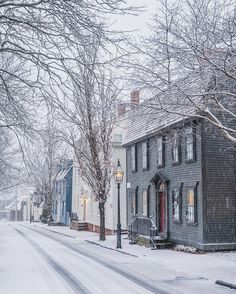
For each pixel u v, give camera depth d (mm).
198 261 18969
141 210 31312
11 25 6926
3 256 20375
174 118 18734
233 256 20719
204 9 15969
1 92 7957
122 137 37406
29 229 47688
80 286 12719
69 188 56938
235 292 12484
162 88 15383
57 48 7027
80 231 43156
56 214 64250
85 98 7543
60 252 22859
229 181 23016
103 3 6590
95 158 30172
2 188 28125
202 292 12422
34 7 6641
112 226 36062
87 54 7035
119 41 6926
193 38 14070
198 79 15266
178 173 25531
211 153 22828
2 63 8414
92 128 29141
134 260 19719
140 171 31844
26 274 14797
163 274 15602
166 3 14430
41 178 51312
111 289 12445
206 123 21016
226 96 16797
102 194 30328
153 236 25453
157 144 28594
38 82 7277
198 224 22859
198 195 22984
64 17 6762
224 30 13523
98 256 21297
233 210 22922
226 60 13828
